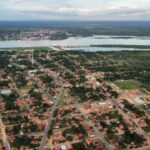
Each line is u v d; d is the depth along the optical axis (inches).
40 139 6466.5
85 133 6742.1
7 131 6870.1
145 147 6176.2
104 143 6318.9
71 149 6033.5
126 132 6761.8
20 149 6048.2
